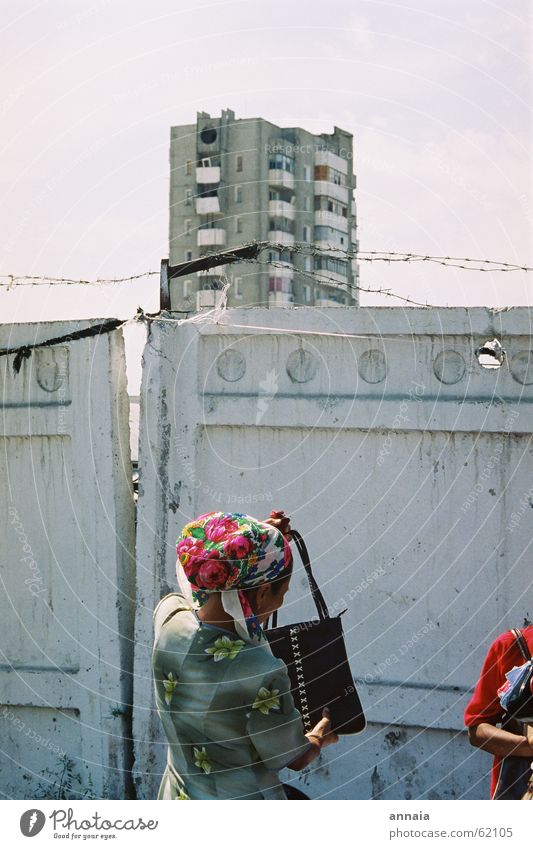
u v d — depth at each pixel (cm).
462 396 329
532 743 252
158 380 349
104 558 354
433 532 332
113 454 353
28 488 363
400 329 334
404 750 334
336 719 277
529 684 250
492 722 264
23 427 362
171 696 225
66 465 359
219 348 349
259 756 223
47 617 361
